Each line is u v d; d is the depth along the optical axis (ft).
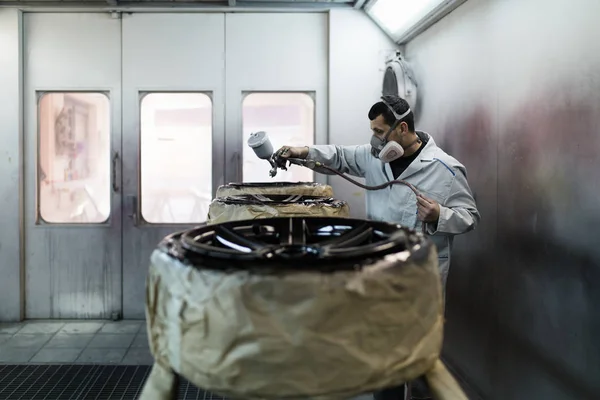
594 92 4.58
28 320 11.39
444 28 8.48
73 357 9.27
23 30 11.02
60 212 11.46
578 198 4.85
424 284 2.47
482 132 7.00
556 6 5.18
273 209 5.24
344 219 3.70
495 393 6.68
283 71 11.33
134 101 11.19
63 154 11.39
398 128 6.09
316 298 2.15
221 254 2.42
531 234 5.74
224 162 11.34
